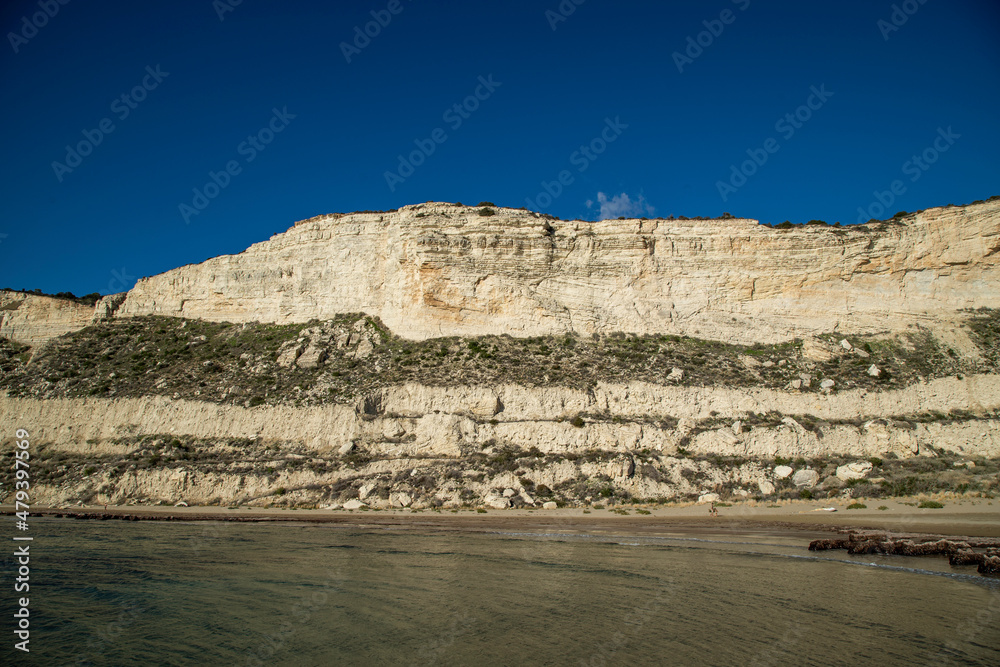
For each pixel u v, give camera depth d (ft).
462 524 110.73
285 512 128.16
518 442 140.97
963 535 89.35
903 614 56.29
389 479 135.03
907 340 163.43
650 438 138.62
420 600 64.49
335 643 52.65
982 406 143.13
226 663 49.01
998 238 167.02
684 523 108.37
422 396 151.94
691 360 162.20
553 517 115.96
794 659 45.88
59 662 50.19
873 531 91.56
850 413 144.87
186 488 140.56
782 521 107.65
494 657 48.19
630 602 61.87
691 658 46.62
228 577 75.66
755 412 145.59
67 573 79.00
